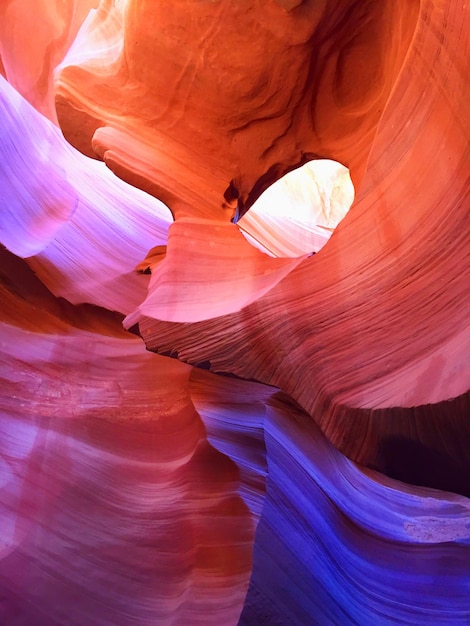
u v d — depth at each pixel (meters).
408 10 2.41
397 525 3.59
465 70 1.80
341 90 3.08
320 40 2.92
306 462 3.40
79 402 4.44
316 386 2.21
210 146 3.48
